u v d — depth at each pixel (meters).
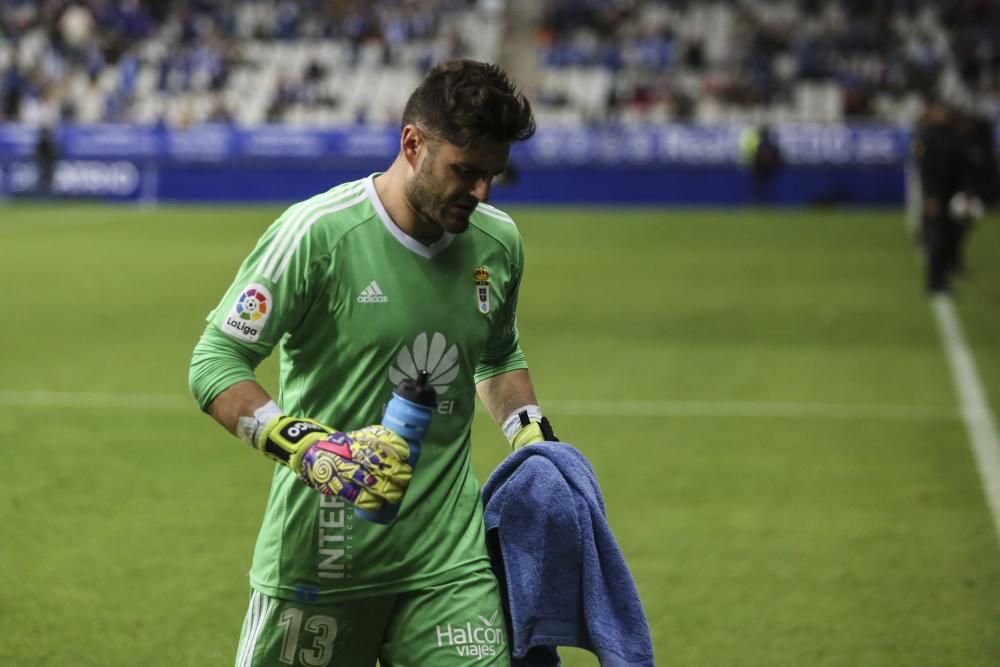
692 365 40.50
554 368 40.00
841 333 46.72
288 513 11.01
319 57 129.88
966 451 29.62
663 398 35.62
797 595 20.28
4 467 27.88
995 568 21.56
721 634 18.64
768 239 82.81
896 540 23.09
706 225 93.06
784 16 129.62
